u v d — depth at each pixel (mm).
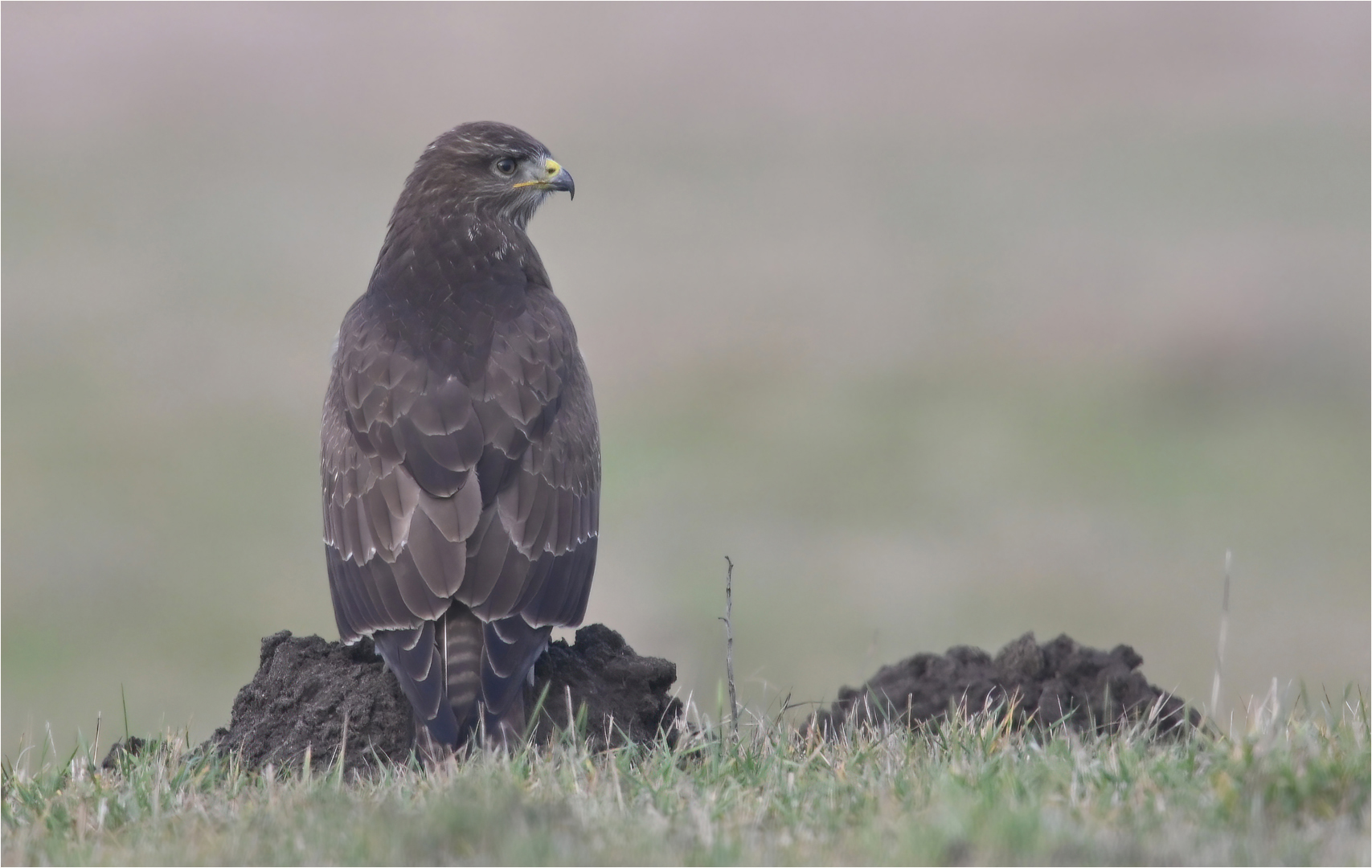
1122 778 10242
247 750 12109
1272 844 9211
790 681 27516
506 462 12258
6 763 12008
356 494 12258
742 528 36844
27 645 31875
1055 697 12930
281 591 35312
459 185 14094
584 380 13422
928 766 10727
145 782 11008
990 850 9164
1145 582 33188
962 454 43562
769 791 10477
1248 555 35031
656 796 10273
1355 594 32281
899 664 13508
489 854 9422
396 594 11766
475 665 11562
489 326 12953
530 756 11023
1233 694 27500
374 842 9531
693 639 28812
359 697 12086
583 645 12688
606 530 36719
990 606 31812
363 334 13078
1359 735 10875
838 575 33281
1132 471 41844
